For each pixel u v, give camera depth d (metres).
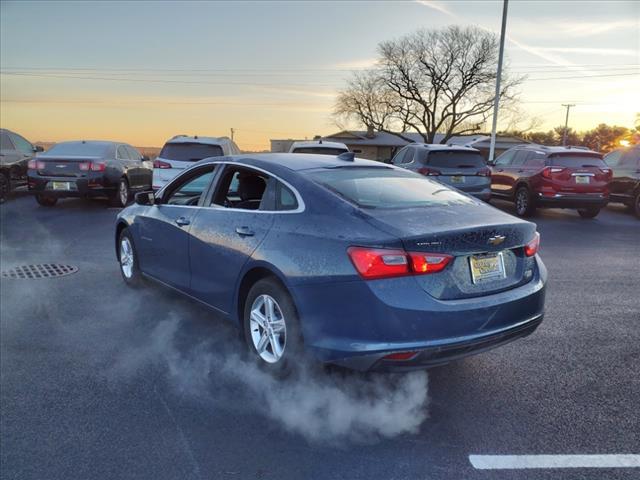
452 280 2.99
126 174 12.84
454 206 3.55
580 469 2.68
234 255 3.75
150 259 5.14
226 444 2.87
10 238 8.63
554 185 11.71
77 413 3.16
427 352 2.88
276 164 3.88
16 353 4.02
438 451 2.83
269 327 3.55
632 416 3.22
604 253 8.29
